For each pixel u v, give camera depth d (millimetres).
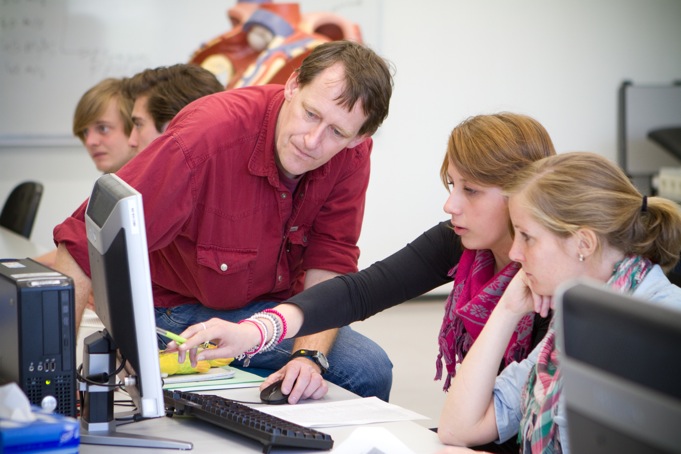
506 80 6027
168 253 2121
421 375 4320
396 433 1545
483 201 1687
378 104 1847
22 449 1188
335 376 2070
